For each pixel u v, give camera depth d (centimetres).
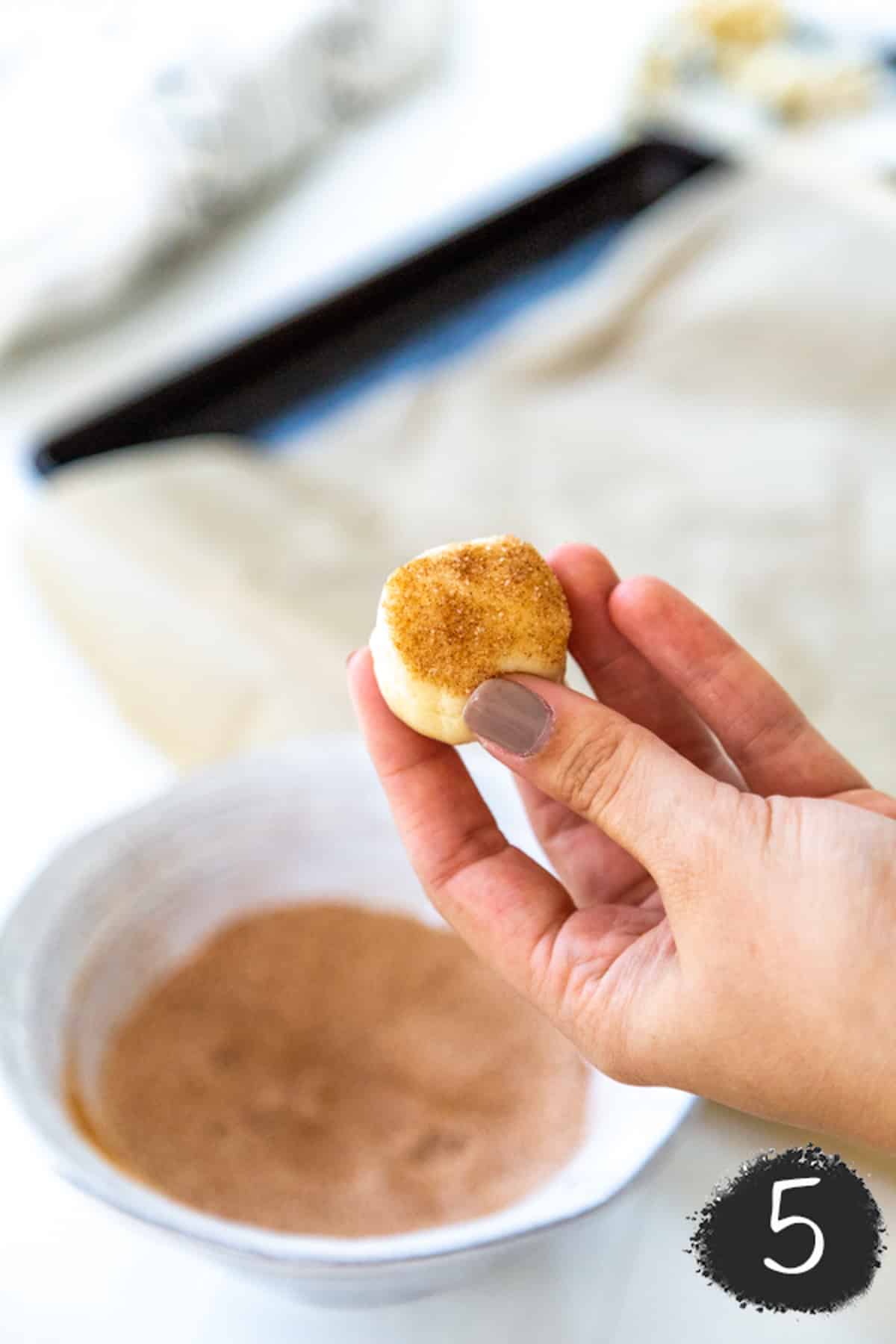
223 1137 37
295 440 64
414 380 68
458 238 73
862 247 72
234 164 80
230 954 41
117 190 74
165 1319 38
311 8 85
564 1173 36
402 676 35
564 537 61
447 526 60
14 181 74
